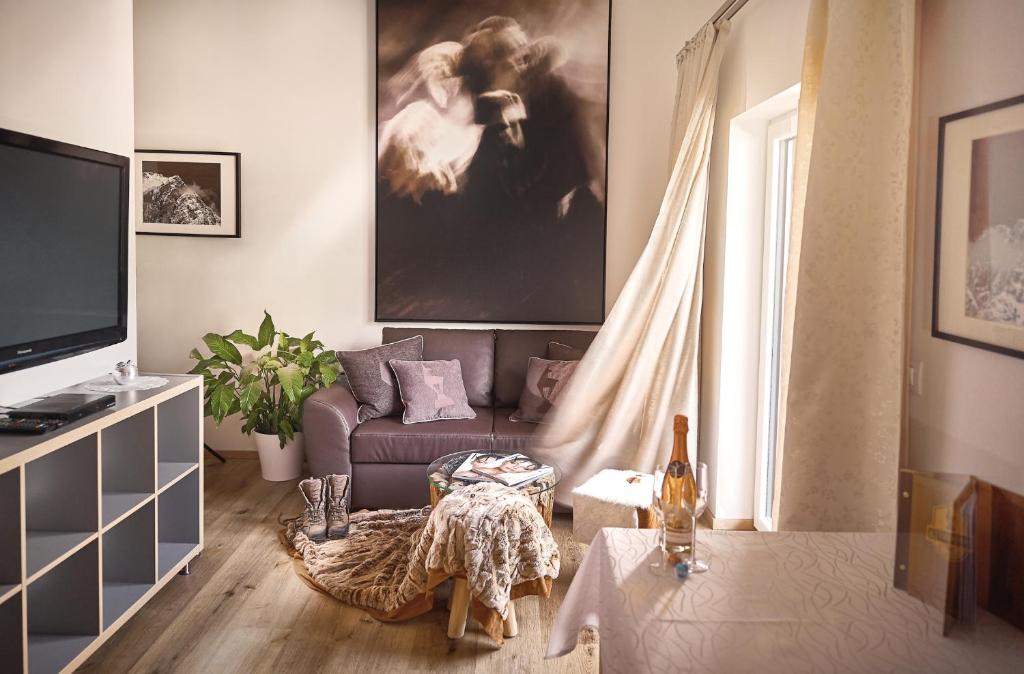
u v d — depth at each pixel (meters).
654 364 3.92
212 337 4.46
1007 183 1.65
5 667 2.15
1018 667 1.31
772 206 3.66
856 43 2.07
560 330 4.64
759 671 1.29
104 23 3.09
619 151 4.72
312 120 4.72
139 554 2.92
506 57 4.66
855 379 2.11
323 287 4.81
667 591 1.55
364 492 4.00
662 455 3.92
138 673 2.50
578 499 3.22
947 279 1.87
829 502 2.16
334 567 3.25
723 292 3.81
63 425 2.37
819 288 2.14
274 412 4.52
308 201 4.76
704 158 3.82
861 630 1.42
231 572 3.29
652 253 3.90
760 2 3.32
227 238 4.78
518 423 4.20
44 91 2.73
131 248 3.36
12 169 2.44
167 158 4.70
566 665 2.62
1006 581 1.48
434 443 3.99
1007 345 1.64
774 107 3.37
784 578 1.62
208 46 4.68
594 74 4.66
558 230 4.75
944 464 1.87
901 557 1.57
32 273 2.56
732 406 3.85
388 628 2.85
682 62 4.28
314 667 2.57
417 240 4.75
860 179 2.08
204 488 4.37
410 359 4.43
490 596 2.65
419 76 4.66
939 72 1.90
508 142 4.70
